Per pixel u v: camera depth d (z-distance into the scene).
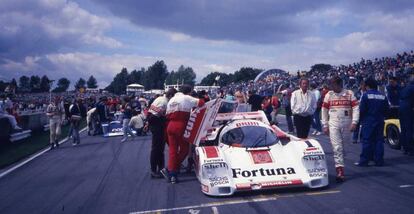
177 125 7.83
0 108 17.67
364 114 8.68
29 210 6.55
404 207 5.66
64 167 10.56
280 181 6.42
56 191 7.80
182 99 7.85
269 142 7.50
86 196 7.25
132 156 11.88
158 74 111.88
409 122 9.71
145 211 6.10
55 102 15.30
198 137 7.91
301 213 5.56
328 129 7.82
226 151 7.38
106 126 19.34
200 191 7.07
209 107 8.02
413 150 9.80
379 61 38.28
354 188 6.81
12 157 12.80
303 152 6.81
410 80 9.75
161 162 8.57
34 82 101.12
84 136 20.03
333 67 44.75
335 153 7.46
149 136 17.81
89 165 10.64
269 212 5.66
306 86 9.12
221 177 6.53
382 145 8.66
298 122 9.23
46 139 18.61
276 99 17.61
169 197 6.82
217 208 5.98
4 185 8.70
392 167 8.45
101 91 86.44
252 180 6.46
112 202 6.73
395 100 11.30
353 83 27.39
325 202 6.03
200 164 6.71
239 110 11.94
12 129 17.23
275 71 55.53
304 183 6.46
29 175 9.71
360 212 5.50
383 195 6.32
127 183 8.14
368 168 8.46
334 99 7.65
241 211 5.76
